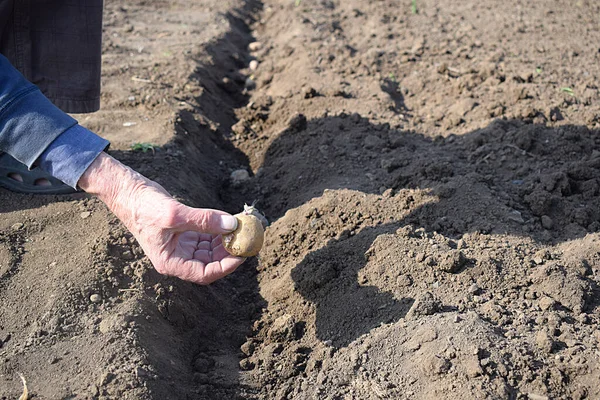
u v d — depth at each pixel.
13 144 1.15
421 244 1.35
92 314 1.24
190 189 1.56
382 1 2.89
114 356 1.17
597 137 1.67
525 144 1.62
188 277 1.17
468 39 2.36
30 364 1.16
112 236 1.35
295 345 1.28
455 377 1.14
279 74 2.22
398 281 1.30
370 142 1.69
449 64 2.13
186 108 1.83
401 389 1.16
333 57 2.21
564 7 2.71
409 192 1.48
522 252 1.34
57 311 1.23
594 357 1.14
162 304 1.29
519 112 1.75
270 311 1.36
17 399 1.12
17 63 1.43
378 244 1.36
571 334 1.18
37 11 1.42
